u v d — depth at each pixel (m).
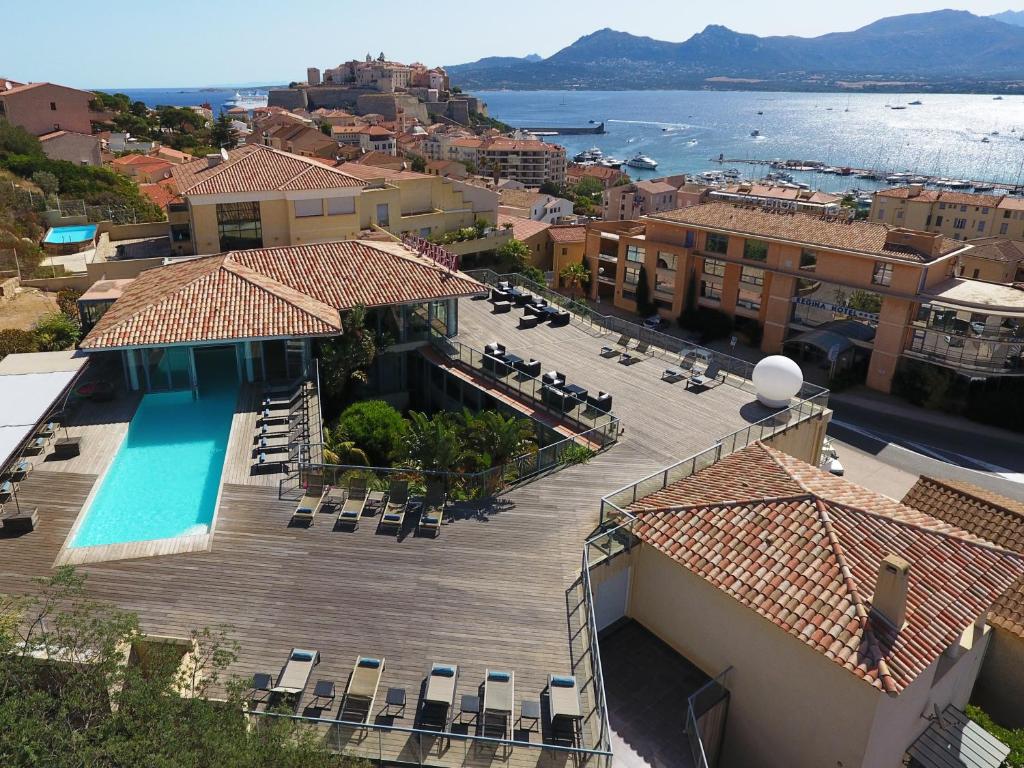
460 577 20.52
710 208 74.00
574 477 26.86
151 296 33.28
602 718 15.45
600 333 42.81
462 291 38.03
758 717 20.27
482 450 27.02
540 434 31.83
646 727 19.77
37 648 13.61
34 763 10.88
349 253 40.00
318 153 131.00
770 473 23.92
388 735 15.36
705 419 32.53
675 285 74.12
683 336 72.25
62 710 11.80
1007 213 108.56
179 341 29.14
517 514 23.94
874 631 17.64
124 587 19.33
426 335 39.00
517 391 34.00
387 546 21.70
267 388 30.73
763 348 68.25
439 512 23.28
